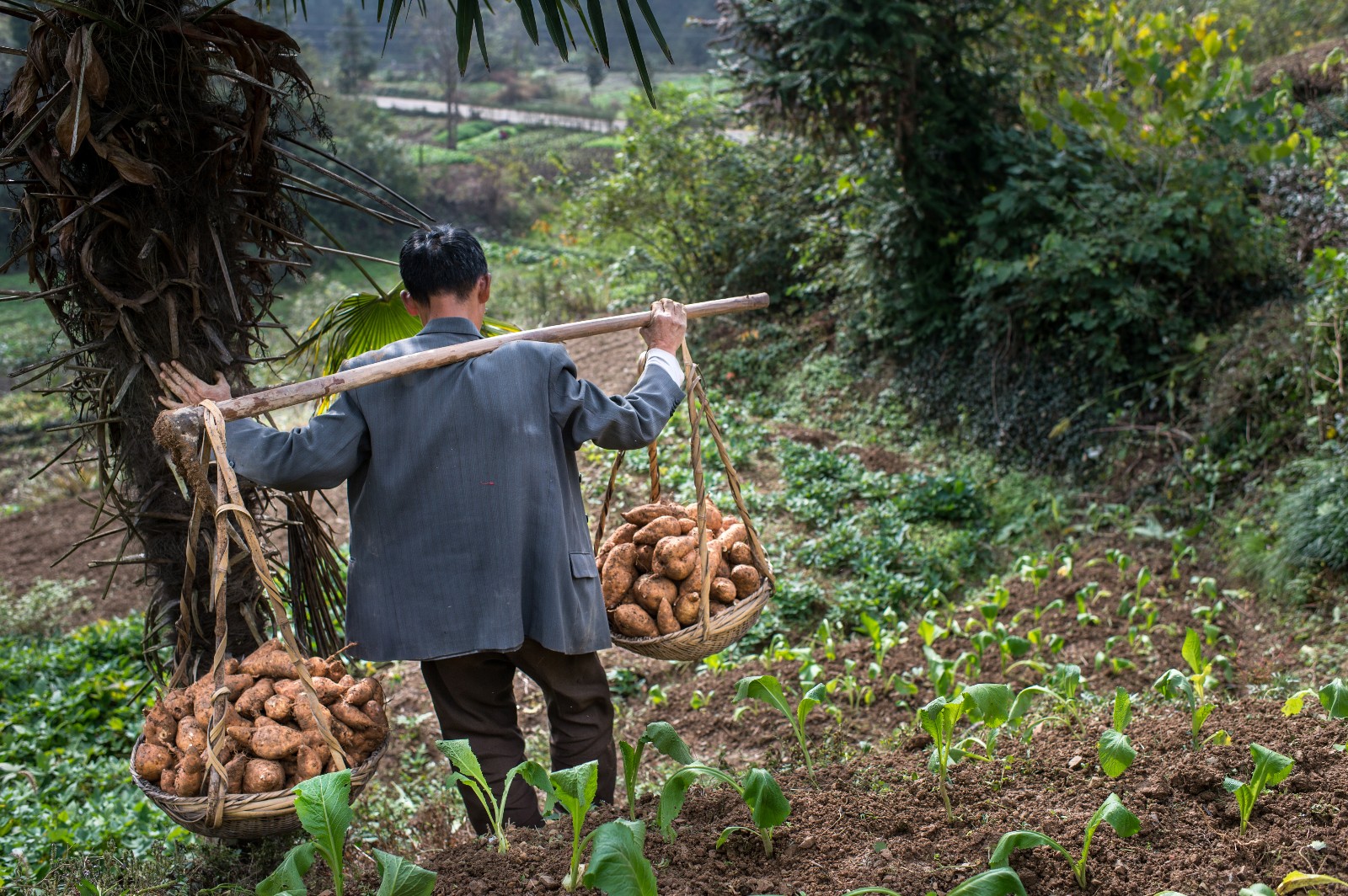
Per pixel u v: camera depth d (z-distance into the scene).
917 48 8.30
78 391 3.31
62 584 8.88
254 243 3.53
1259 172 9.13
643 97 13.24
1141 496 7.27
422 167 31.86
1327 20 13.89
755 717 4.89
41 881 3.46
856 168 9.66
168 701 2.65
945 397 9.12
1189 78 7.86
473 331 2.90
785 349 11.33
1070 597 6.07
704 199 12.73
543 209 28.75
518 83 52.44
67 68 2.82
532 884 2.44
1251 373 6.91
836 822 2.74
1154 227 7.55
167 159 3.09
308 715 2.57
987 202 8.32
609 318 3.06
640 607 3.21
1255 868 2.41
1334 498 5.64
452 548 2.72
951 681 4.10
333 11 56.44
